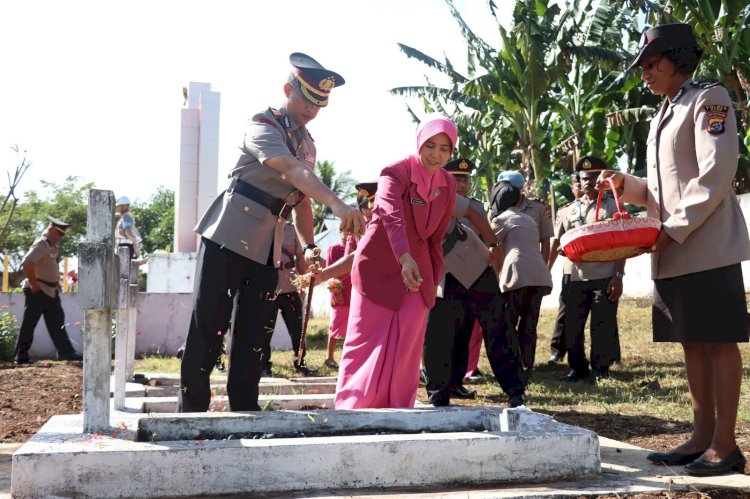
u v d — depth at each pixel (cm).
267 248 384
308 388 604
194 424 336
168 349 1145
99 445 285
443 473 301
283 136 381
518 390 524
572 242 342
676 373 709
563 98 1864
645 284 1507
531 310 657
